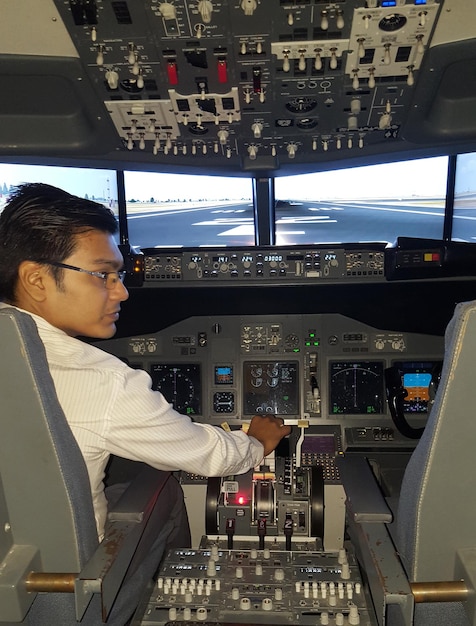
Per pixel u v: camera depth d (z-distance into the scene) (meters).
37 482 1.15
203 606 1.52
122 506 1.44
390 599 1.07
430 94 2.30
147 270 2.58
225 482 2.31
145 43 1.98
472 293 2.54
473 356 1.03
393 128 2.60
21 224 1.26
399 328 2.66
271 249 2.55
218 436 1.51
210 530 2.27
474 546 1.20
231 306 2.67
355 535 1.50
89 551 1.24
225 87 2.22
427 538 1.20
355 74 2.15
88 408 1.28
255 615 1.48
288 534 2.12
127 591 1.48
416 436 2.44
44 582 1.14
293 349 2.68
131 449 1.35
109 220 1.35
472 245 2.43
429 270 2.45
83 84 2.23
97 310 1.33
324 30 1.91
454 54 2.05
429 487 1.15
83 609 1.12
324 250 2.54
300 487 2.32
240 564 1.68
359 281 2.52
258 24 1.88
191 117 2.45
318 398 2.64
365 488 1.52
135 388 1.32
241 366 2.69
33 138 2.61
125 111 2.40
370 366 2.66
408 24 1.88
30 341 1.06
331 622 1.45
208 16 1.83
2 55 2.07
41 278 1.28
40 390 1.08
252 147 2.74
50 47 2.04
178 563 1.68
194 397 2.69
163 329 2.72
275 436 1.91
